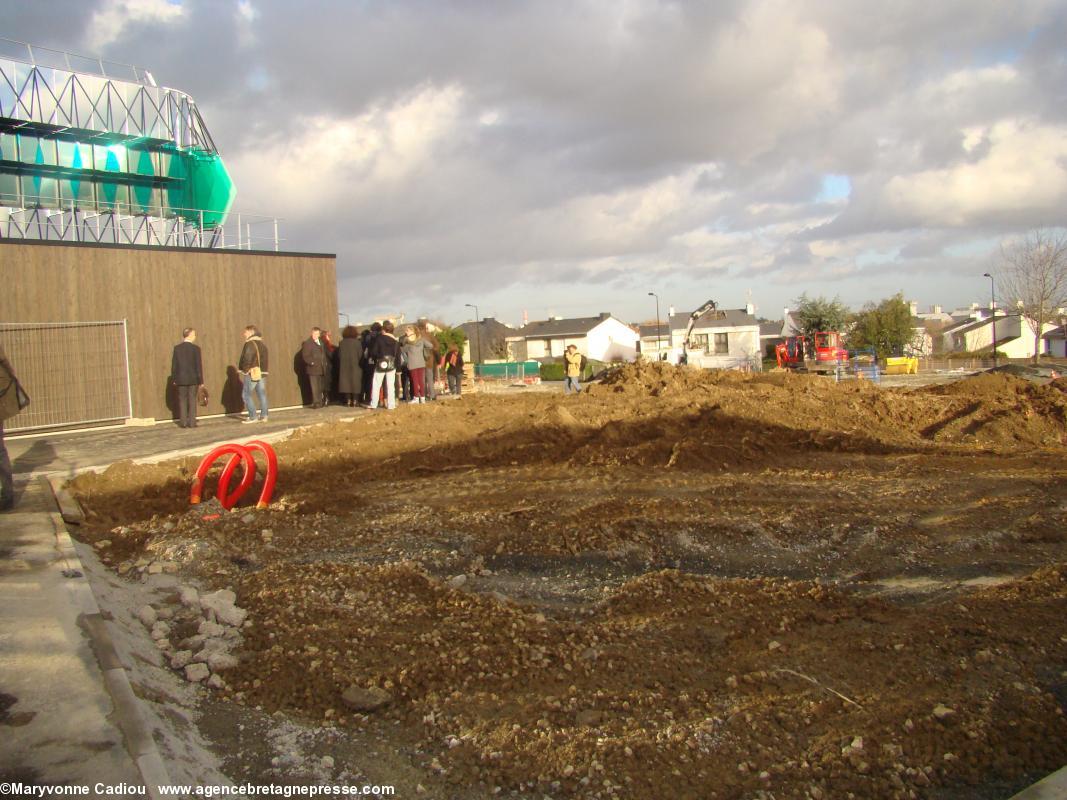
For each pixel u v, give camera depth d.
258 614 5.11
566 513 7.76
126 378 14.76
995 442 14.20
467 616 5.11
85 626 4.26
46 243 13.88
